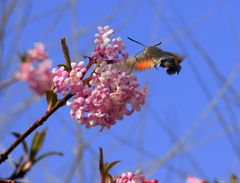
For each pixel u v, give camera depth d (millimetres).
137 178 850
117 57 813
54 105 814
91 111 815
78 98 812
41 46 776
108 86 810
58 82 809
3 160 814
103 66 806
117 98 810
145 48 831
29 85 778
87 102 809
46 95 810
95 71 810
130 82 812
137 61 821
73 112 815
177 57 847
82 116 815
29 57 776
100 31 814
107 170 849
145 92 817
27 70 773
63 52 818
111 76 806
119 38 813
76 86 809
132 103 815
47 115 813
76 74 809
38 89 783
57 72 812
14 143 814
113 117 817
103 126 820
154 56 824
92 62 814
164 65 820
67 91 814
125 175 850
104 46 810
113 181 849
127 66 818
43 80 778
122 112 816
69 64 818
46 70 777
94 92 808
